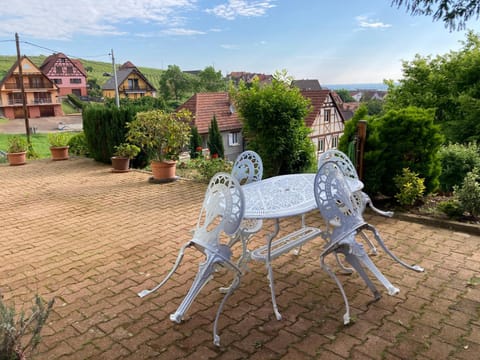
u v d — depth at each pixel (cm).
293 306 285
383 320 262
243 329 257
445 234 421
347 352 229
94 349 240
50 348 241
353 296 296
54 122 3881
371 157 511
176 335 253
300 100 662
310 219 495
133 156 881
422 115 509
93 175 852
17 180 806
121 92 5141
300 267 352
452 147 600
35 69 4216
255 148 693
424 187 499
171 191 688
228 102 2394
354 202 288
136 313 281
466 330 248
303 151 680
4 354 184
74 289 321
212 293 309
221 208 254
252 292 308
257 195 325
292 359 225
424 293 296
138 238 445
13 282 336
